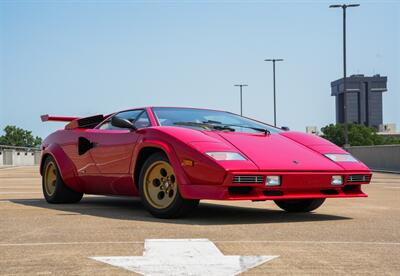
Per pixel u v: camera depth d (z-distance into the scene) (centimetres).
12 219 540
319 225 509
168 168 543
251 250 377
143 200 564
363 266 331
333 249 383
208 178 503
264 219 555
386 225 512
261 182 507
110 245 395
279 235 444
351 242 412
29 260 346
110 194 661
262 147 546
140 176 567
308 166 533
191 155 515
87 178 669
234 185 496
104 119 705
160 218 553
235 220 544
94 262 340
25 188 1080
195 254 362
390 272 316
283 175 516
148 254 362
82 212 610
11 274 311
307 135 617
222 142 536
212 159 502
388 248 388
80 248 384
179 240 413
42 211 619
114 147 618
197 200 536
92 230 466
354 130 8238
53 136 739
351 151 3291
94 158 651
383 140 8688
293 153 551
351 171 555
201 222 525
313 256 358
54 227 484
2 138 9394
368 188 1141
